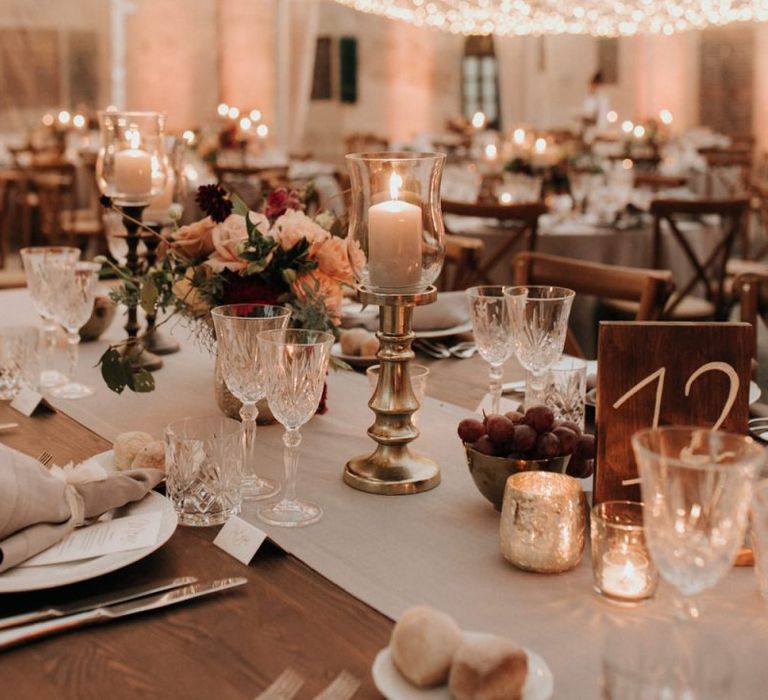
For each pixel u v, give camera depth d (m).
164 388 1.94
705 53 12.03
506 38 11.76
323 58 11.02
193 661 0.97
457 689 0.85
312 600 1.09
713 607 1.07
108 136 2.11
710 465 0.81
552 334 1.50
